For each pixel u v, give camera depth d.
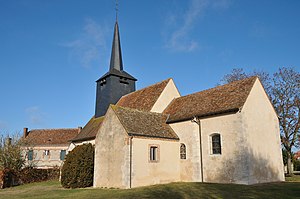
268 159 17.61
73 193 15.42
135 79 29.92
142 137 17.42
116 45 30.64
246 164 15.49
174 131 20.12
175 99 23.98
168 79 24.56
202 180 17.77
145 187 15.73
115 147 17.67
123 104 26.64
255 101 17.81
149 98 23.91
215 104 18.44
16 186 24.05
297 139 27.61
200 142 18.38
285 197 11.12
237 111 16.45
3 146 26.72
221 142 17.05
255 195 11.70
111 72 28.20
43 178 28.41
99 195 13.70
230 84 19.88
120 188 16.48
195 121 18.61
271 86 29.69
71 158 19.91
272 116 19.22
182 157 19.30
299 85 27.61
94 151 20.44
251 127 16.80
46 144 41.62
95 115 29.20
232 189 13.49
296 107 27.61
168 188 14.66
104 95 28.47
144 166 17.14
